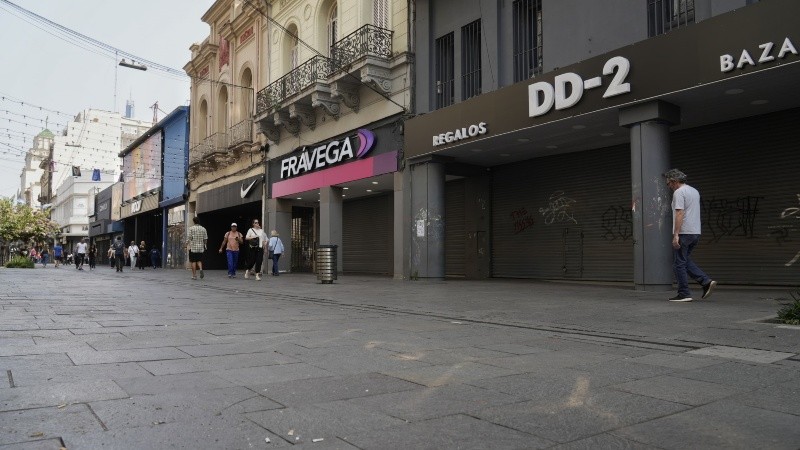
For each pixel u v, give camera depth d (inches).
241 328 227.1
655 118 382.0
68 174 2908.5
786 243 401.7
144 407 112.0
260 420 105.4
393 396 123.7
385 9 679.7
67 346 178.2
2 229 1953.7
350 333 216.1
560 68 443.8
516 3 533.6
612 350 181.0
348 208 894.4
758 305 286.5
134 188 1643.7
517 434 99.2
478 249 655.1
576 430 101.4
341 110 739.4
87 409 109.9
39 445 89.7
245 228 1273.4
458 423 105.2
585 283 519.5
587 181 545.3
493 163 627.2
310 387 130.8
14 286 506.9
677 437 97.6
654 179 383.6
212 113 1182.9
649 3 415.5
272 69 928.3
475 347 186.4
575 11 459.2
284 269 892.0
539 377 142.6
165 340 193.6
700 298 323.3
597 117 432.5
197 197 1226.0
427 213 591.2
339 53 695.7
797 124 398.9
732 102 388.2
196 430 99.0
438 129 566.9
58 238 2874.0
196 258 674.8
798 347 175.3
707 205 447.8
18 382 130.3
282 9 903.7
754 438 96.8
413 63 632.4
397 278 635.5
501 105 496.4
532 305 318.0
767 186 413.1
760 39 327.6
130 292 435.8
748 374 143.3
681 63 364.2
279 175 886.4
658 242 381.4
